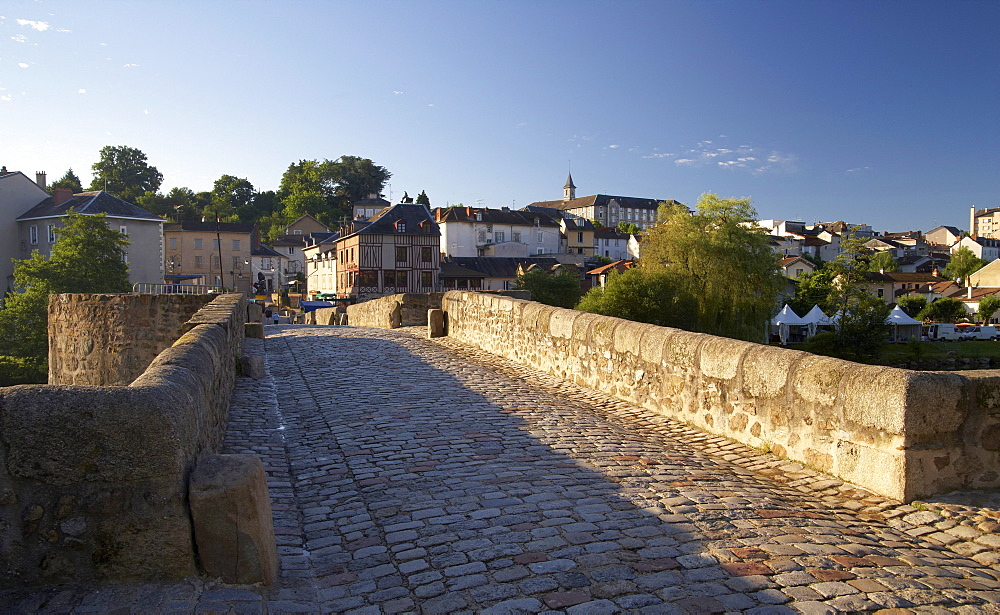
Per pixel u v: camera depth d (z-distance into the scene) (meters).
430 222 64.56
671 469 5.88
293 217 121.94
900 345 50.44
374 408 8.35
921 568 3.81
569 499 4.91
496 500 4.90
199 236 79.50
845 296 51.62
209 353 5.57
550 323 11.64
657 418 8.29
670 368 8.27
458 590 3.47
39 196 60.00
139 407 3.17
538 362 12.12
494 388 10.08
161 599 3.06
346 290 65.31
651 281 40.97
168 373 4.02
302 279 91.75
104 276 44.16
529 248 92.69
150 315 14.71
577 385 10.57
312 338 16.89
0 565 3.04
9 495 3.04
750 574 3.61
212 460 3.48
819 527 4.48
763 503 4.95
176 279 62.06
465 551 3.97
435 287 64.12
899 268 114.44
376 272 62.19
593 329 10.20
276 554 3.70
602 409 8.85
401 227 62.97
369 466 5.88
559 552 3.91
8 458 3.02
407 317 21.53
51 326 16.06
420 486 5.28
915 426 4.96
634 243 102.56
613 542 4.07
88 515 3.12
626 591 3.41
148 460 3.17
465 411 8.24
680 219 43.41
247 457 3.57
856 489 5.32
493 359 13.56
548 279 56.12
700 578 3.56
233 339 9.70
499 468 5.76
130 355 14.84
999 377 5.19
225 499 3.28
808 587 3.46
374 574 3.72
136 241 58.31
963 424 5.09
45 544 3.08
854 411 5.45
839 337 45.50
